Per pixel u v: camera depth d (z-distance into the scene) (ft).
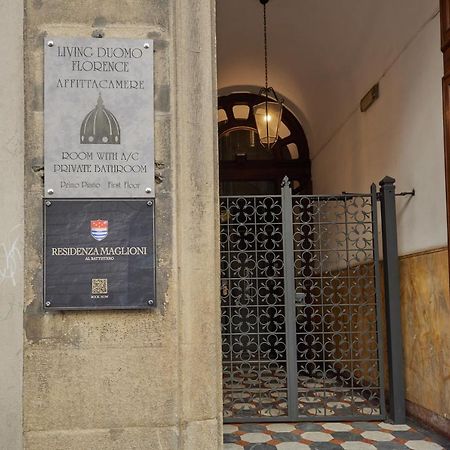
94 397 11.81
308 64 34.45
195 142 12.40
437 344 19.36
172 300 12.10
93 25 12.38
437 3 19.49
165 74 12.47
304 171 40.78
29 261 11.90
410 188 22.17
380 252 25.22
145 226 12.11
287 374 21.88
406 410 22.12
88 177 12.09
